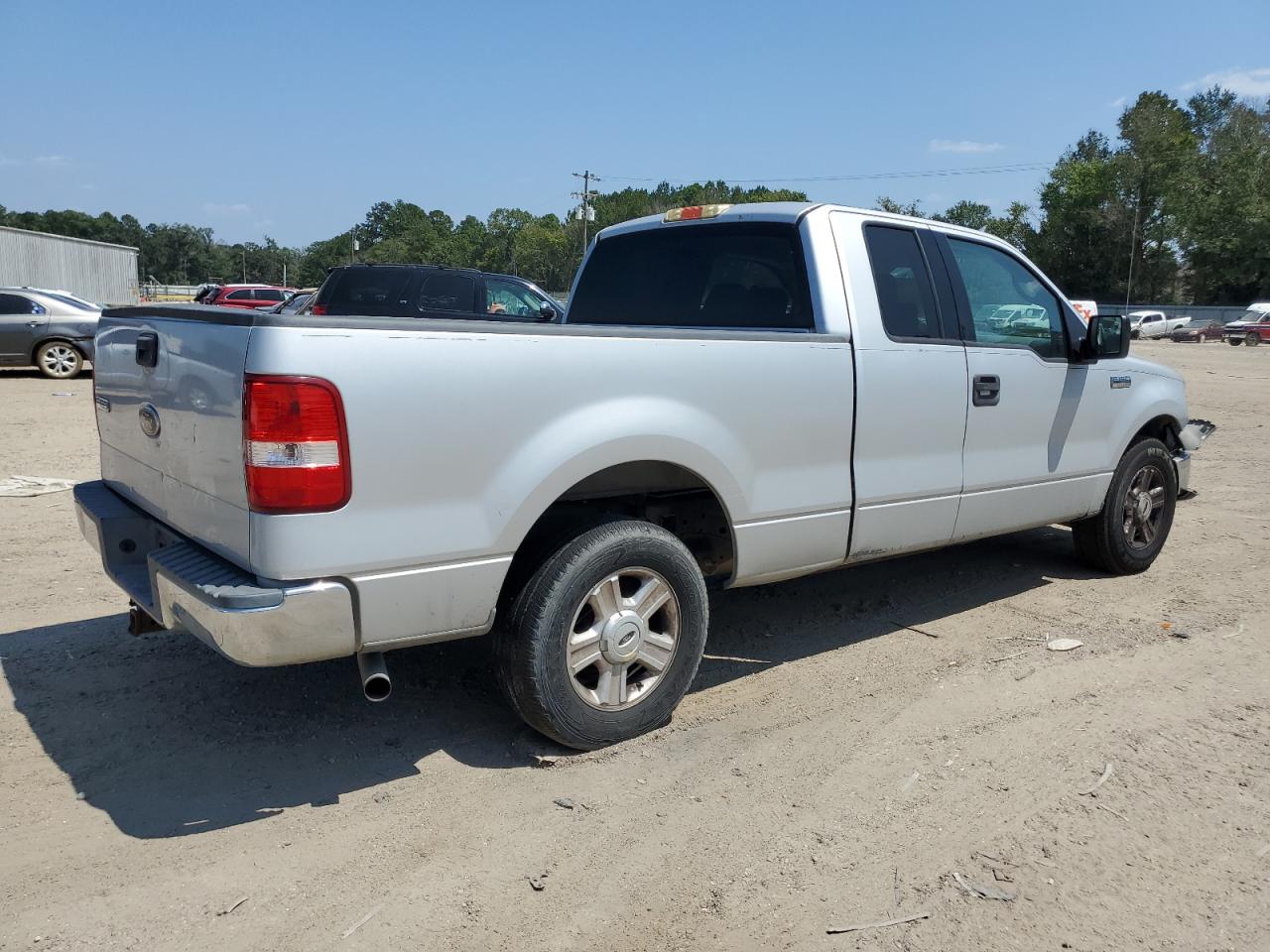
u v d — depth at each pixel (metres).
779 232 4.39
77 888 2.71
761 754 3.55
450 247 138.62
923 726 3.78
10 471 8.56
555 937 2.54
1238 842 3.00
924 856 2.91
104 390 4.03
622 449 3.40
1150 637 4.80
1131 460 5.69
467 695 4.04
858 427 4.16
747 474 3.80
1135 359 5.81
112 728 3.68
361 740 3.63
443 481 3.04
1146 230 77.88
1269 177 70.56
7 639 4.56
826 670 4.36
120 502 3.92
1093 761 3.50
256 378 2.79
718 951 2.49
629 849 2.94
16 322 16.38
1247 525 7.28
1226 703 4.01
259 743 3.59
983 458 4.75
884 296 4.36
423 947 2.49
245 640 2.79
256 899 2.67
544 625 3.29
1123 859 2.90
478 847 2.94
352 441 2.87
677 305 4.88
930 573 5.91
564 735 3.43
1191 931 2.58
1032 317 5.08
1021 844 2.97
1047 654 4.56
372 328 2.90
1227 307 64.12
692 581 3.65
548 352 3.23
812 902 2.69
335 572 2.89
